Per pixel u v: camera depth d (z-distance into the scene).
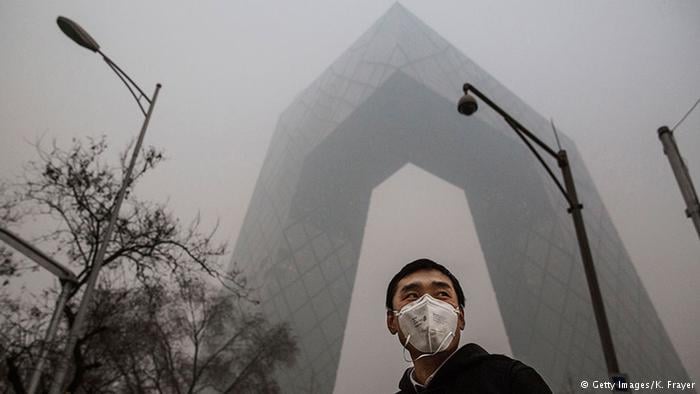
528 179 69.31
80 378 10.39
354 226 66.31
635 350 54.44
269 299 53.69
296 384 45.56
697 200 6.42
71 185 12.91
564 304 56.91
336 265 60.62
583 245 7.68
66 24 10.68
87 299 8.93
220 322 21.38
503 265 65.88
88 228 12.92
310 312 53.59
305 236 61.31
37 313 11.56
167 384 16.22
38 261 8.55
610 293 59.41
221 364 22.72
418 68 68.25
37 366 8.27
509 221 68.56
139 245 13.20
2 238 8.23
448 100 68.50
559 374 51.41
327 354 50.34
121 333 13.24
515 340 58.41
